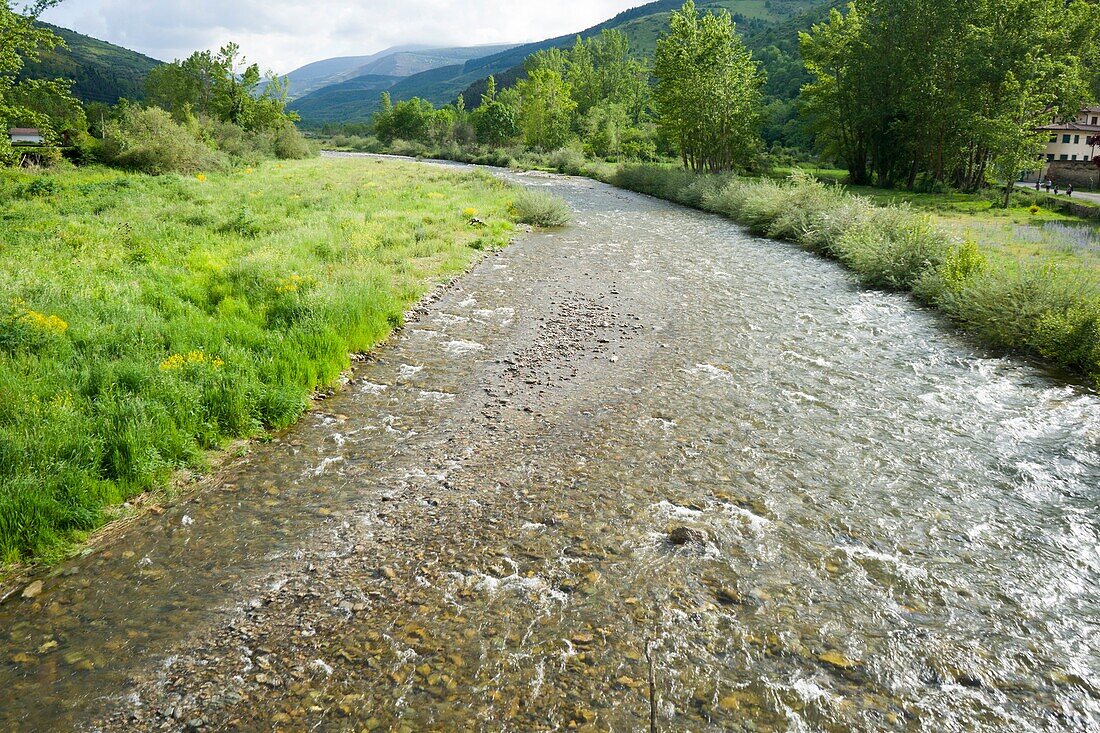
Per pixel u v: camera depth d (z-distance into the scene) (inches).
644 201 1573.6
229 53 2920.8
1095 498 297.4
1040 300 511.5
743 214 1169.4
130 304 478.3
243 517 284.2
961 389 426.0
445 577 244.8
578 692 193.2
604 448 345.7
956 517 283.9
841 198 1093.8
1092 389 424.5
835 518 283.0
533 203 1138.7
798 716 185.9
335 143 4431.6
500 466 327.9
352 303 522.0
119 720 183.2
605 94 4264.3
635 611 227.0
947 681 199.0
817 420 379.9
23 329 387.9
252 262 614.2
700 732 180.2
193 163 1680.6
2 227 733.9
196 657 206.8
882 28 1811.0
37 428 298.5
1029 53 1528.1
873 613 227.5
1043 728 183.0
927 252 708.0
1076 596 235.6
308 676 199.2
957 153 1759.4
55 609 228.1
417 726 181.2
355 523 279.3
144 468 297.4
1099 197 1690.5
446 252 805.2
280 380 405.4
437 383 435.5
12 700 189.6
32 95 1055.6
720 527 275.6
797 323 574.6
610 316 588.4
